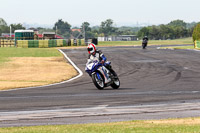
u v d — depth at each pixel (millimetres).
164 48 110000
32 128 13922
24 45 132125
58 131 13062
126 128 13391
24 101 21750
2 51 93062
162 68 48688
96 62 27469
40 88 29516
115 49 106750
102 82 27719
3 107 19547
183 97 22672
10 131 13305
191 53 82125
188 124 14320
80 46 149875
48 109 18797
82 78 38125
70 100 21969
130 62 59219
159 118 16156
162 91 26172
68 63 58719
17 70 47250
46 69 48594
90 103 20672
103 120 15898
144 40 110500
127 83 32812
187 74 40750
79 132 12805
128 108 18844
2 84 32531
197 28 109562
